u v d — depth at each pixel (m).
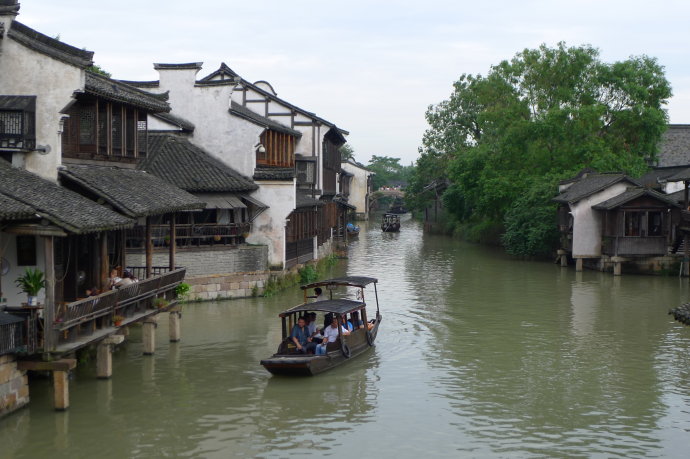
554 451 14.24
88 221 15.08
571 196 41.31
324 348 19.50
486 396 17.53
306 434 14.95
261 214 31.55
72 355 18.61
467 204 66.69
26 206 13.96
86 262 18.80
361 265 43.56
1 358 14.49
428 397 17.41
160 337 22.95
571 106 51.22
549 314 27.48
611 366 20.22
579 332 24.34
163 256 27.27
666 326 25.34
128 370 19.17
